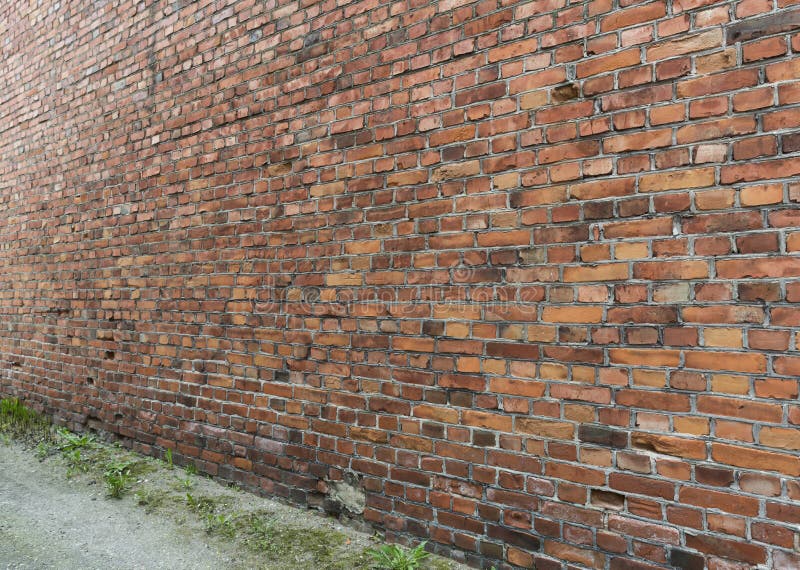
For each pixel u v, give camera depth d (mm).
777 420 1614
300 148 2822
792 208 1610
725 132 1719
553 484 2016
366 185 2566
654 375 1822
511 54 2150
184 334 3354
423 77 2389
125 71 3775
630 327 1872
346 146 2641
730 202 1704
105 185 3906
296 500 2775
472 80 2250
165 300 3471
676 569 1759
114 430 3783
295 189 2838
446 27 2324
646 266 1846
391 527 2424
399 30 2469
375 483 2488
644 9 1865
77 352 4094
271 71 2951
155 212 3551
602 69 1946
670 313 1798
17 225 4699
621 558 1863
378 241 2520
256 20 3027
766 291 1643
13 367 4723
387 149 2496
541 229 2066
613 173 1916
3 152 4871
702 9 1763
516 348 2117
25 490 3033
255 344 2992
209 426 3191
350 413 2592
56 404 4258
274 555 2322
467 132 2258
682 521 1756
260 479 2932
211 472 3168
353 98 2619
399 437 2422
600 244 1938
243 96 3076
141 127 3656
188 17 3379
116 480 2996
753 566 1635
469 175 2250
